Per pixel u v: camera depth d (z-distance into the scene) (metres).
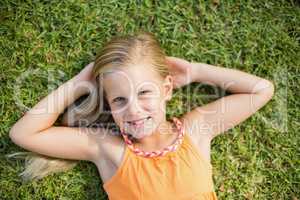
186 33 1.96
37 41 1.94
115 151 1.78
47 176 1.92
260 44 1.98
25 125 1.75
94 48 1.94
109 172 1.79
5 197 1.91
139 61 1.67
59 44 1.94
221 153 1.95
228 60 1.96
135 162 1.75
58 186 1.92
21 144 1.77
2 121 1.91
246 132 1.96
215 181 1.94
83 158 1.82
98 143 1.80
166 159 1.75
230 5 1.98
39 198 1.92
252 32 1.98
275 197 1.97
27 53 1.93
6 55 1.93
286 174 1.97
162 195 1.70
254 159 1.96
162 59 1.75
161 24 1.95
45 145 1.77
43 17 1.95
